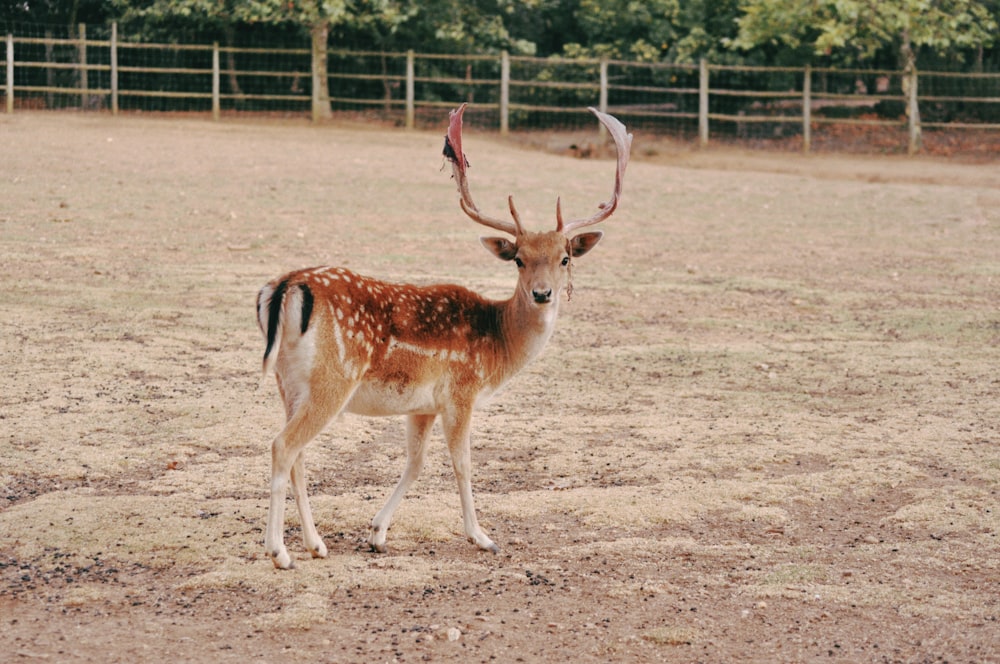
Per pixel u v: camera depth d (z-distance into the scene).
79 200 16.59
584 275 13.93
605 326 11.56
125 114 27.06
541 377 9.72
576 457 7.68
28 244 13.77
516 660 4.84
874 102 31.05
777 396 9.26
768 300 12.88
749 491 7.04
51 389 8.64
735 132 29.75
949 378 9.82
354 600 5.40
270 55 29.95
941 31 26.75
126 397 8.58
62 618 5.11
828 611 5.38
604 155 25.98
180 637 4.95
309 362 5.49
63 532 6.05
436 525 6.37
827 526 6.54
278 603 5.33
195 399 8.61
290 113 28.73
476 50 30.14
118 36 28.69
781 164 25.34
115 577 5.57
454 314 6.04
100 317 10.83
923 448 7.93
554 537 6.30
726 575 5.80
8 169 18.53
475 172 21.28
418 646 4.95
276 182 19.16
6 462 7.13
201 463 7.32
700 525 6.53
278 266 13.37
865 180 23.98
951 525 6.51
